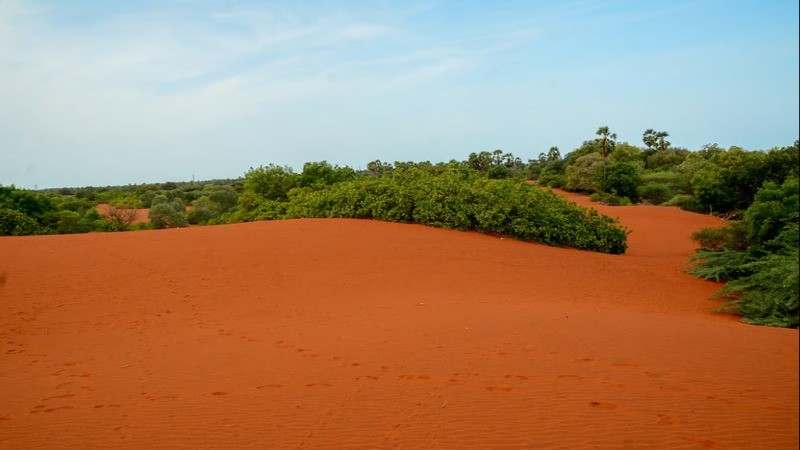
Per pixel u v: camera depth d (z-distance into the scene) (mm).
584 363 7074
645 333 8750
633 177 64125
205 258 16109
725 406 5473
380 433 5051
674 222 39469
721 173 46312
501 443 4762
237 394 6312
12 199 35906
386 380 6629
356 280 14188
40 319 10539
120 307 11547
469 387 6246
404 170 27484
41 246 17047
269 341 8945
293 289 13273
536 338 8438
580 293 13750
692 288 16125
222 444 4918
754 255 16516
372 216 24203
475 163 91625
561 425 5098
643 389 6008
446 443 4793
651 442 4695
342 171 42344
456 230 22250
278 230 20484
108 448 4879
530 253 18938
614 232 24500
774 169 44844
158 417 5621
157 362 7848
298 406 5832
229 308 11594
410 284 13883
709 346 7926
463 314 10383
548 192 25734
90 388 6707
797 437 4738
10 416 5734
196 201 57094
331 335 9180
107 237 19078
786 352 7574
